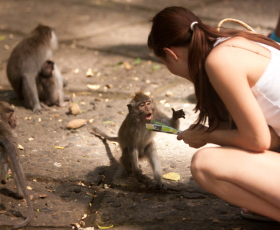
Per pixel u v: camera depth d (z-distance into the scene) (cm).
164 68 699
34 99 540
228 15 977
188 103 549
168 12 246
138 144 376
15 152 311
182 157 400
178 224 290
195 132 271
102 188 350
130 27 947
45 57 559
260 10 1012
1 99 588
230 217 297
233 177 244
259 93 238
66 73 686
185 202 322
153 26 253
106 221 297
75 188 340
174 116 345
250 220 292
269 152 251
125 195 337
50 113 529
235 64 228
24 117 514
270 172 239
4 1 1186
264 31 846
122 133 379
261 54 238
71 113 518
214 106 251
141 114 358
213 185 254
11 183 353
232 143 253
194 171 260
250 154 247
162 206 316
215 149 258
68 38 878
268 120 250
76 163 388
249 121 230
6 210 310
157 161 365
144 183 354
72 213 306
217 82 231
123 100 565
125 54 775
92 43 843
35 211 308
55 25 969
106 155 410
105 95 591
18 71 552
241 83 227
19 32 916
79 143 435
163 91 597
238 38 245
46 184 350
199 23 242
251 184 240
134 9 1096
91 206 321
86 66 718
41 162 386
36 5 1144
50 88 548
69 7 1123
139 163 407
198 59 238
